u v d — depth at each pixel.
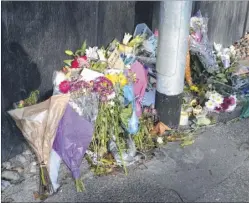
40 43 3.30
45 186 3.00
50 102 3.00
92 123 3.23
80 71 3.47
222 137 3.80
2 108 3.14
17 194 2.97
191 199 3.01
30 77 3.30
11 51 3.07
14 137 3.30
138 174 3.24
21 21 3.08
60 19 3.40
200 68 4.57
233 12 5.45
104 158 3.33
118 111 3.37
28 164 3.28
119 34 4.09
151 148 3.54
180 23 3.38
